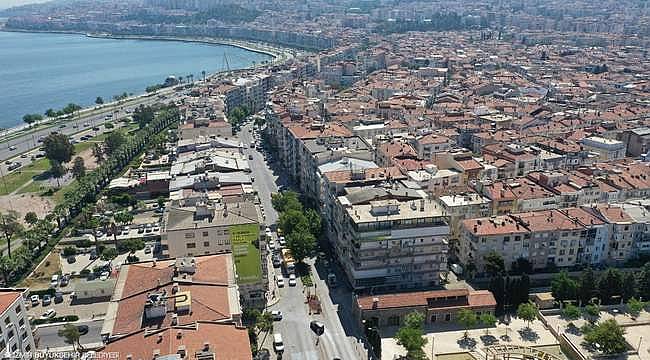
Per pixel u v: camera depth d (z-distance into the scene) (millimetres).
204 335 167875
